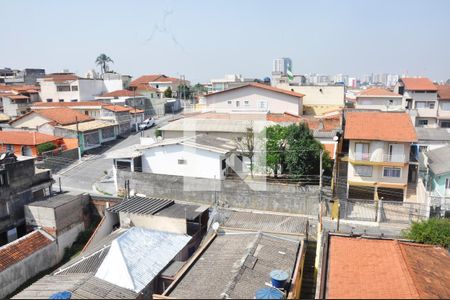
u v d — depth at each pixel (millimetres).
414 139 27359
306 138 29312
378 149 28297
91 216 25625
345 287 11383
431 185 26953
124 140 49469
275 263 15828
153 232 19125
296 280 14727
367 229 24609
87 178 34656
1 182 22250
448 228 18438
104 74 84875
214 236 18578
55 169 36531
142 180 30578
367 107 55156
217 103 49438
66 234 23188
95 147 45625
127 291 14898
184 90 81875
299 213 27000
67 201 23547
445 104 49969
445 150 29547
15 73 98375
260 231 18438
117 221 22438
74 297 13922
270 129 30500
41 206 22562
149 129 55688
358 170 29438
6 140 38406
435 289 11344
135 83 85062
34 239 21250
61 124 45156
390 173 28859
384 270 12234
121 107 55844
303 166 28812
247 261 15406
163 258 17531
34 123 47156
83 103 56781
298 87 56594
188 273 15125
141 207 21719
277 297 11773
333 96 55875
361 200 27703
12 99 57000
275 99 47812
